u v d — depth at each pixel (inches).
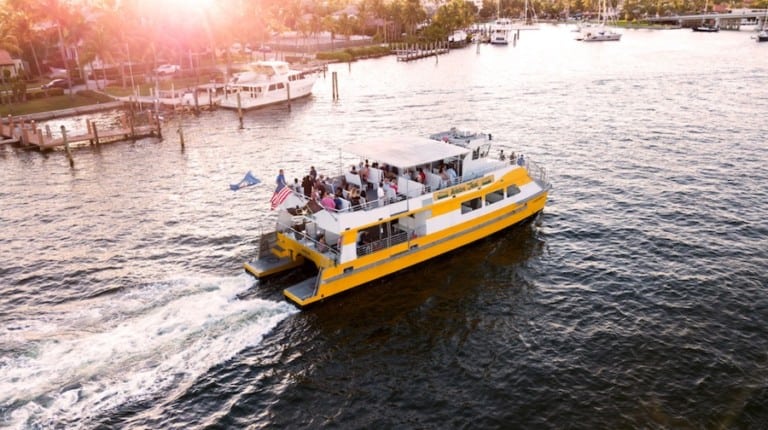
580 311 1205.1
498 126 2881.4
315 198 1272.1
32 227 1679.4
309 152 2498.8
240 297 1247.5
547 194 1760.6
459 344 1101.7
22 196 1967.3
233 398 950.4
